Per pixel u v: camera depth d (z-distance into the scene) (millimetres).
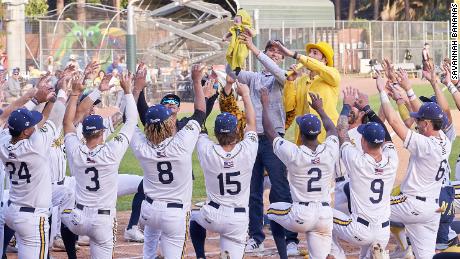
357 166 27766
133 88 29625
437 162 28750
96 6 117312
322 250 28312
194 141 26953
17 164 26641
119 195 35344
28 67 101938
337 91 33000
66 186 32000
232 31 33812
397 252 32531
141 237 35656
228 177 27000
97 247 27375
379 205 28047
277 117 33219
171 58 108312
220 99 32906
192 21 109688
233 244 27688
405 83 31391
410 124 31562
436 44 150250
